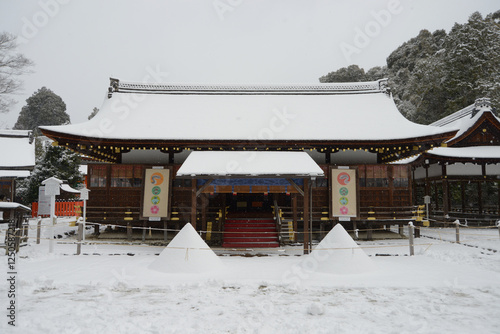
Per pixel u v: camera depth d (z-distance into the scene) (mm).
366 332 6043
